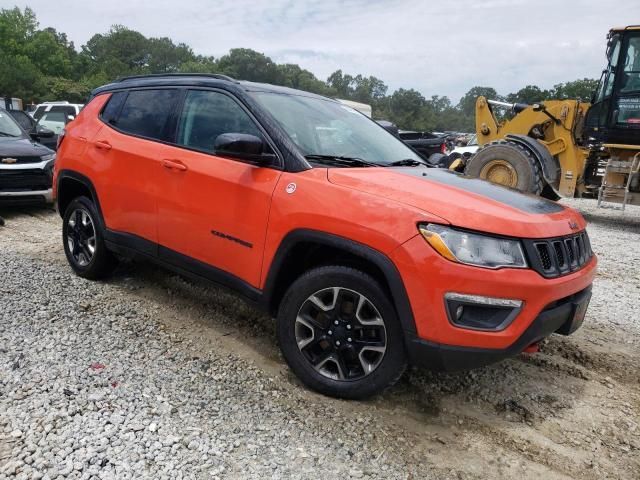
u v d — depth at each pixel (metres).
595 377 3.72
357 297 2.99
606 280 6.14
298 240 3.11
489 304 2.67
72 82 75.00
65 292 4.46
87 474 2.34
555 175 10.34
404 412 3.12
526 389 3.49
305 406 3.06
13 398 2.85
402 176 3.27
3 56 64.62
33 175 7.68
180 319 4.17
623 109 9.73
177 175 3.82
